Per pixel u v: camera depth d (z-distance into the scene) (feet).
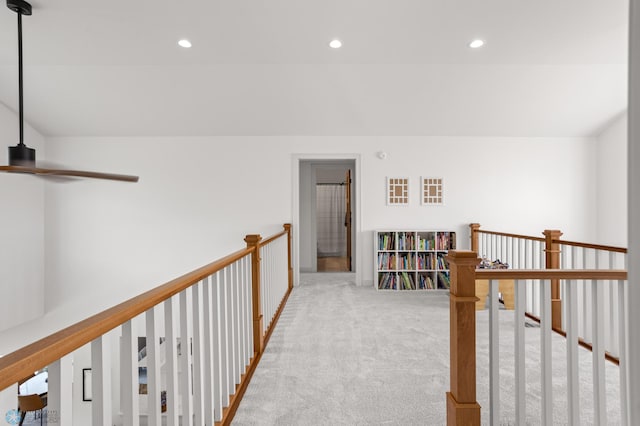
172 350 4.31
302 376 8.22
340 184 29.66
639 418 1.24
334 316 12.92
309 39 11.52
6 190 15.84
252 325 9.00
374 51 12.42
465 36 11.41
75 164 17.99
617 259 17.13
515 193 18.17
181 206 18.17
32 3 9.34
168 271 18.07
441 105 16.02
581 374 8.09
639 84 1.25
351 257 23.15
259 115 16.69
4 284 15.76
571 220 18.15
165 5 9.57
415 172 18.22
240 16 10.14
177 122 17.10
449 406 5.31
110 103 15.64
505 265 13.78
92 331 2.82
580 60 13.20
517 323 5.20
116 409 7.68
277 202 18.22
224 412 6.29
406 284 17.20
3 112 15.60
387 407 6.96
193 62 13.19
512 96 15.46
